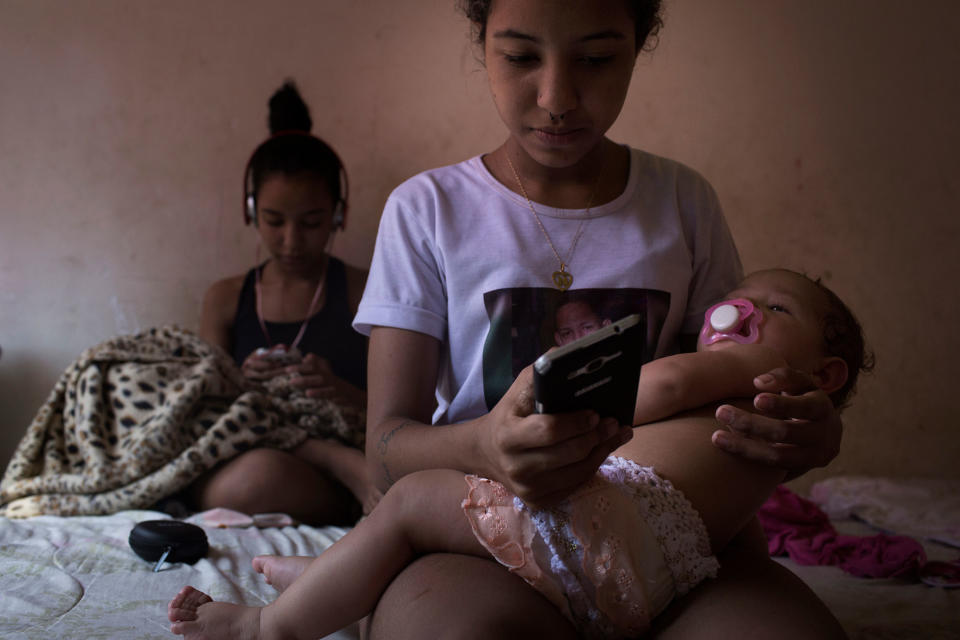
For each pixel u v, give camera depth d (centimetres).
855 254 363
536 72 142
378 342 161
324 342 317
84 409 270
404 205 163
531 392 113
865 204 363
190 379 276
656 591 124
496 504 125
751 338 159
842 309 168
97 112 332
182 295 339
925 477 366
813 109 358
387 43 342
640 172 169
